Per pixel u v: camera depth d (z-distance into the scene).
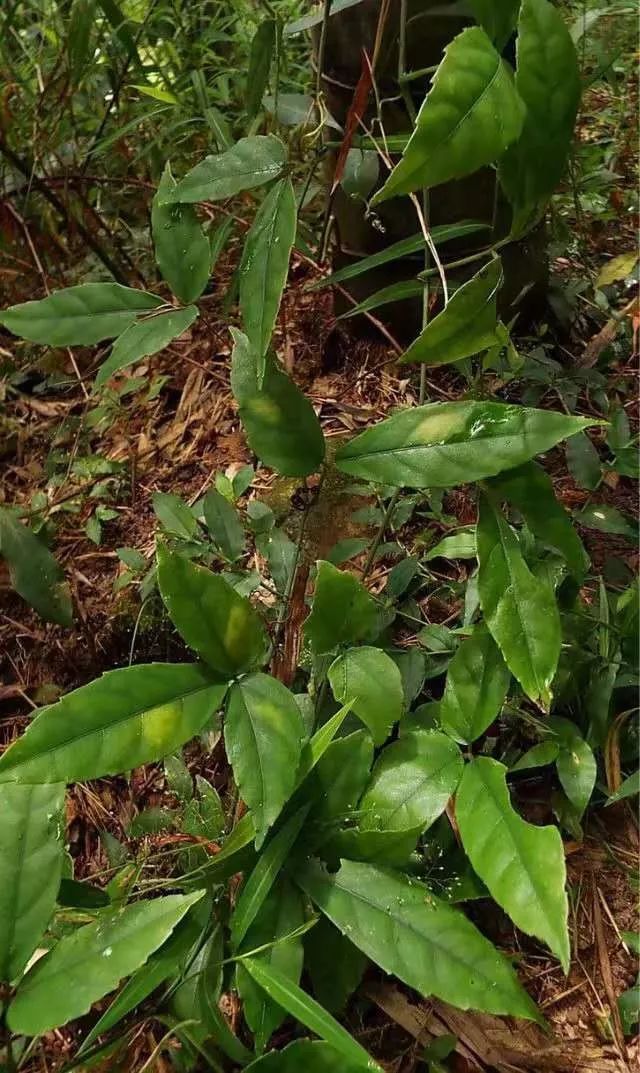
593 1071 0.60
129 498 1.00
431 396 0.98
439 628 0.74
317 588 0.57
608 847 0.68
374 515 0.82
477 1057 0.60
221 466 1.00
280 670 0.66
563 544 0.55
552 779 0.72
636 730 0.70
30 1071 0.61
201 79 1.09
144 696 0.51
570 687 0.70
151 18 1.14
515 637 0.53
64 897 0.57
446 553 0.74
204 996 0.53
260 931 0.55
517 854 0.51
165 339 0.56
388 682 0.59
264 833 0.50
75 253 1.18
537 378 0.93
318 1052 0.47
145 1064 0.54
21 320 0.56
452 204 0.89
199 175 0.55
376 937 0.53
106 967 0.48
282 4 1.12
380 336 1.04
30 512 0.94
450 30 0.78
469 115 0.44
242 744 0.52
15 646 0.90
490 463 0.52
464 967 0.51
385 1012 0.63
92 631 0.87
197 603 0.53
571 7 1.17
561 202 1.13
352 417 0.98
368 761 0.59
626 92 1.30
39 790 0.51
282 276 0.50
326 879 0.56
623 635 0.69
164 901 0.50
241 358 0.58
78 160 1.15
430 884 0.62
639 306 0.89
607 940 0.65
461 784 0.57
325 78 0.85
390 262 0.94
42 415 1.12
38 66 1.05
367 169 0.79
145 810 0.72
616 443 0.84
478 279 0.48
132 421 1.08
